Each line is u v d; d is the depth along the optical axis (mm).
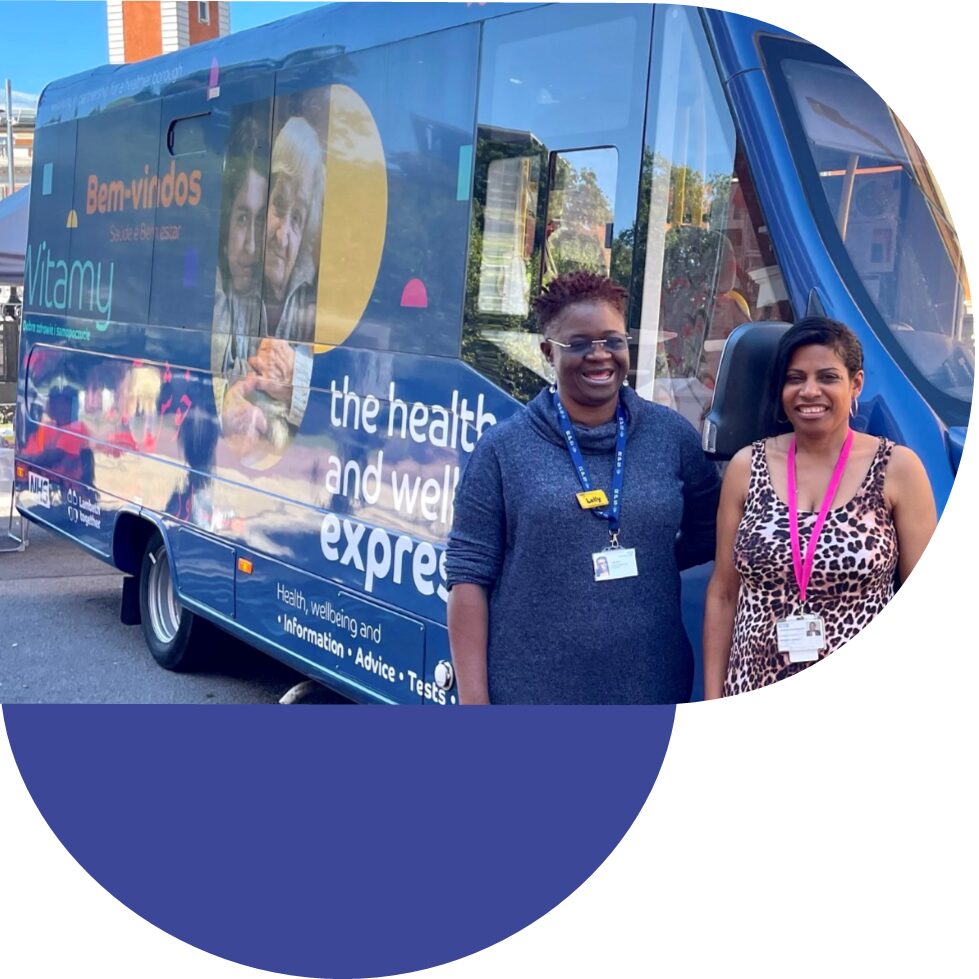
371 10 4113
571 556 2984
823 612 2992
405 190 3986
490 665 3090
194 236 4977
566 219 3584
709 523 3256
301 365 4438
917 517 2996
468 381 3787
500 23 3719
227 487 4883
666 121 3408
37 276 6164
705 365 3371
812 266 3244
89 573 5684
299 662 4531
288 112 4445
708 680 3158
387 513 4086
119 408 5559
